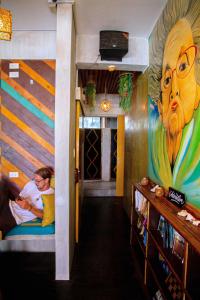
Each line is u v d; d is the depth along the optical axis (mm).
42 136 2744
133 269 2389
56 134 2137
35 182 2713
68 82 2127
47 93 2719
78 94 2943
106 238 3154
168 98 2039
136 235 2408
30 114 2732
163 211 1607
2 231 2395
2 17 1536
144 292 1968
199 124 1461
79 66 2990
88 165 6785
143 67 2953
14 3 2135
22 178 2752
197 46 1498
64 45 2123
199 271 1210
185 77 1682
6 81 2715
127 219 3941
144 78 3023
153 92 2541
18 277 2240
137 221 2572
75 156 2916
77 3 2176
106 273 2312
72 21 2240
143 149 3004
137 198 2504
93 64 2904
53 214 2555
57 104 2131
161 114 2232
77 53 2828
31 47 2691
